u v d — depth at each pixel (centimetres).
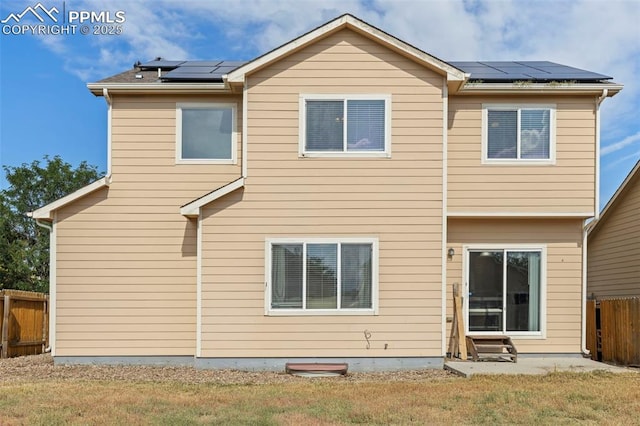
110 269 1240
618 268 1708
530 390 894
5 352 1386
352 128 1183
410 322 1162
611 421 711
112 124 1255
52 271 1230
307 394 879
